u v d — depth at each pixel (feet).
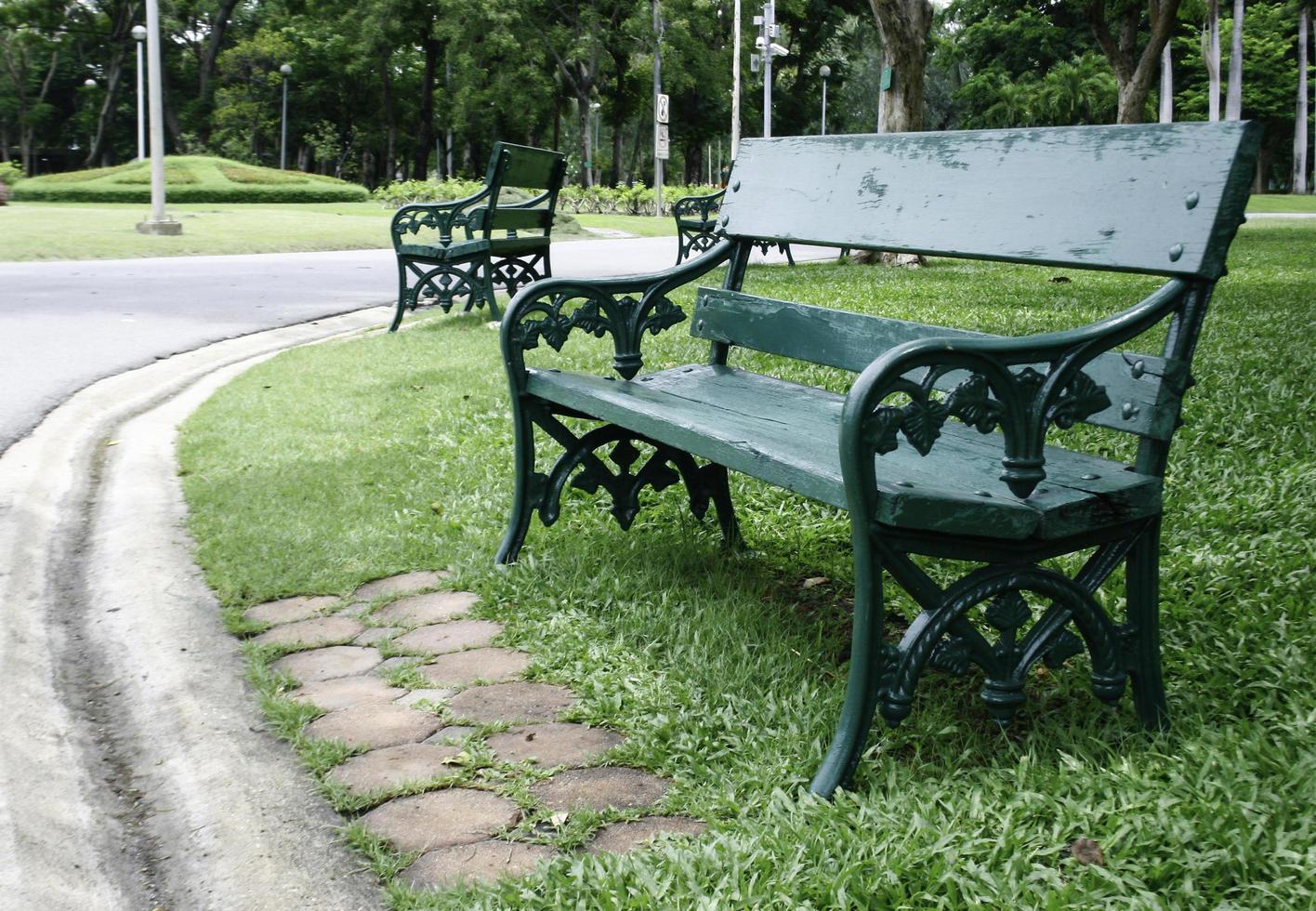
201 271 46.93
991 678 7.66
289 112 213.46
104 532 13.47
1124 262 7.93
